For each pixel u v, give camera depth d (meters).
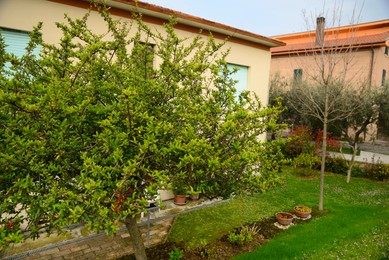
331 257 4.79
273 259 4.71
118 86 3.22
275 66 21.39
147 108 3.21
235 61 9.14
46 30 5.64
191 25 7.70
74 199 2.17
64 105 2.41
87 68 3.32
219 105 3.65
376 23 20.92
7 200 2.39
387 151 16.02
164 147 2.65
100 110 2.78
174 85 3.50
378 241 5.37
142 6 6.29
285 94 14.28
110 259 4.82
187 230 5.95
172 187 2.95
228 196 3.51
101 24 6.25
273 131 4.07
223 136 3.04
